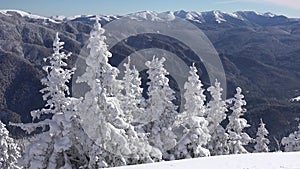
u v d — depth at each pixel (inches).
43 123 683.4
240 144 973.8
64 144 658.8
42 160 679.1
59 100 697.0
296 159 610.5
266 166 558.3
